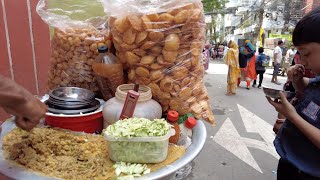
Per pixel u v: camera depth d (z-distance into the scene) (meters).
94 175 0.77
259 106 5.54
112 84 1.11
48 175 0.76
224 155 3.26
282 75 10.63
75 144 0.92
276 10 17.16
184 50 1.04
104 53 1.07
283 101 1.05
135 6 0.98
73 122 0.99
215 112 4.99
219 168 2.96
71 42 1.17
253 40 17.58
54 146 0.89
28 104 0.68
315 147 1.09
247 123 4.41
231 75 6.53
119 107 0.98
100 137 0.97
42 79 1.74
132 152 0.81
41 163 0.81
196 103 1.13
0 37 1.41
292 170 1.19
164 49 1.01
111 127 0.84
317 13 0.99
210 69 11.88
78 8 1.27
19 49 1.54
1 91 0.63
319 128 1.06
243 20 20.70
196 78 1.11
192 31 1.03
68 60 1.21
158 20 0.97
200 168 2.93
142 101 0.98
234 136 3.83
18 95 0.65
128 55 1.02
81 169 0.80
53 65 1.27
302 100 1.14
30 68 1.63
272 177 2.84
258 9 16.91
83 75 1.21
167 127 0.85
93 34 1.19
